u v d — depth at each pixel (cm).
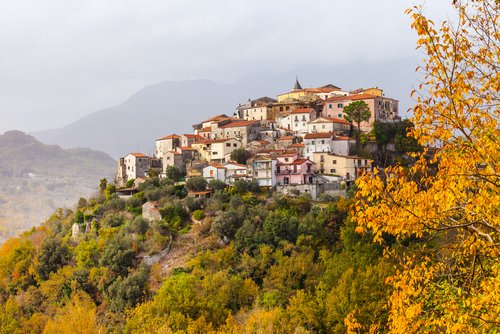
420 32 2022
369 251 8338
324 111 19175
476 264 2275
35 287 12050
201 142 18538
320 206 13512
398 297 2184
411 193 2052
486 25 2098
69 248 12875
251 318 6950
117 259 11412
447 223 2166
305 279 9362
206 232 12544
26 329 9988
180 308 8031
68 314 8788
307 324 7019
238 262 11012
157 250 11950
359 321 6362
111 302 10281
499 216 1964
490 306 1878
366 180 2094
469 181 2041
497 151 2033
